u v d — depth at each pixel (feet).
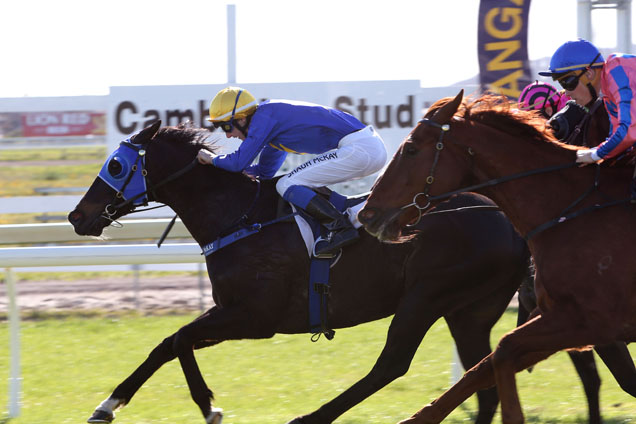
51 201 74.59
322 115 37.22
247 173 39.99
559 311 29.63
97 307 72.28
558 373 51.72
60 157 74.69
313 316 36.37
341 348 58.44
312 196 35.88
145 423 41.70
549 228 30.50
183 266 74.33
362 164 37.04
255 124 36.47
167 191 37.73
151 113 74.38
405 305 36.06
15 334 44.11
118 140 74.59
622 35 72.95
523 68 72.74
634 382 36.58
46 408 44.62
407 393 47.37
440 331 64.49
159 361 36.19
